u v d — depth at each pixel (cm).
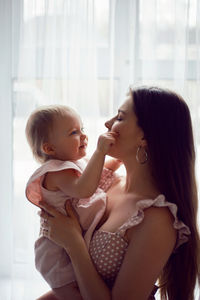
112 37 198
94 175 124
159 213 122
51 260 135
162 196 123
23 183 206
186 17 193
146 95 126
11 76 204
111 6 197
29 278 205
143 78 197
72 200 135
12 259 209
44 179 136
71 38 197
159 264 120
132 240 121
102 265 124
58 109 140
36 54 200
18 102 202
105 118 204
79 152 141
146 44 196
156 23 195
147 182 131
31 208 205
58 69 200
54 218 130
